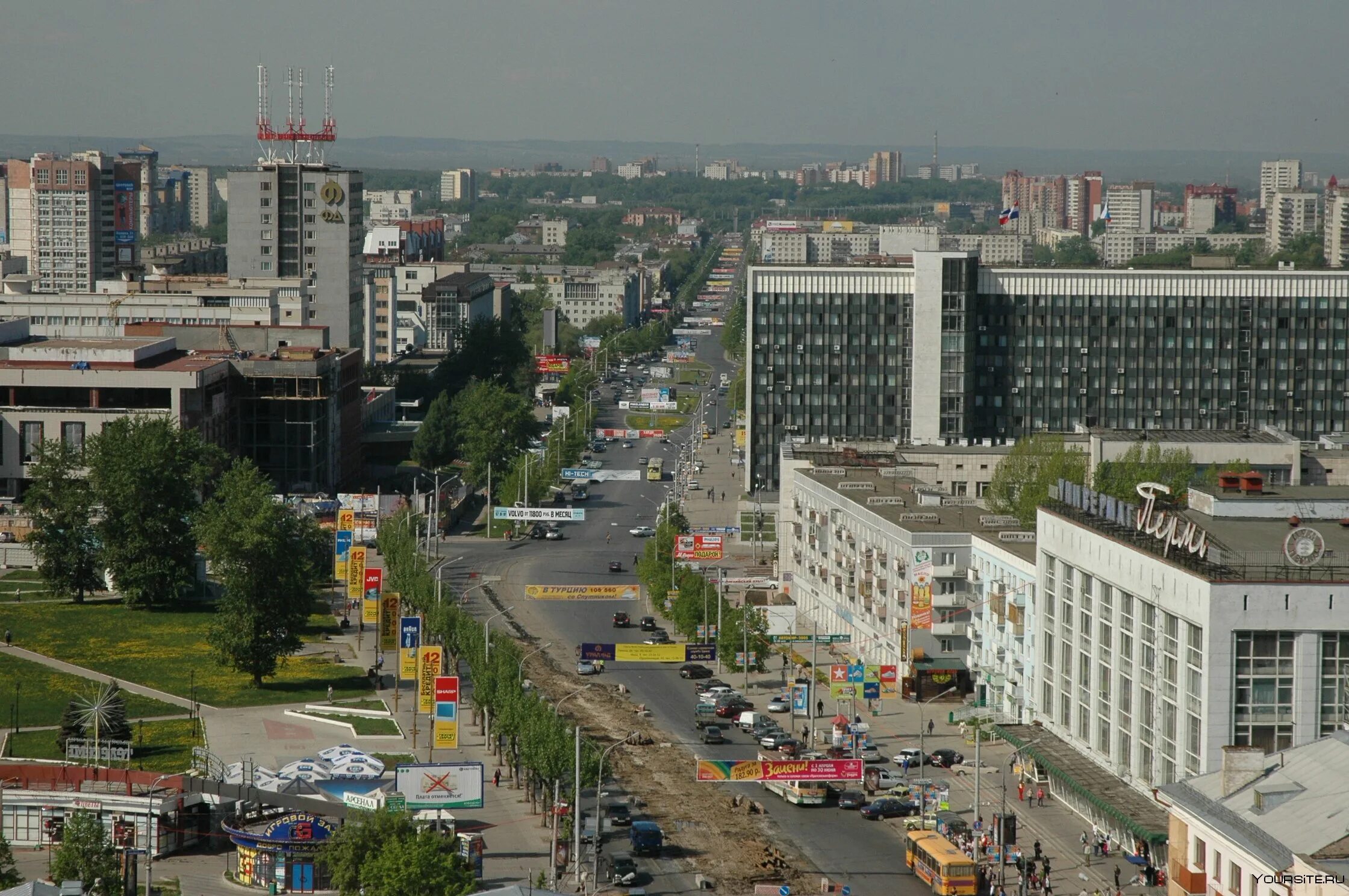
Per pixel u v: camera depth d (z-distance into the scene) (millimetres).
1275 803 184000
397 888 193500
